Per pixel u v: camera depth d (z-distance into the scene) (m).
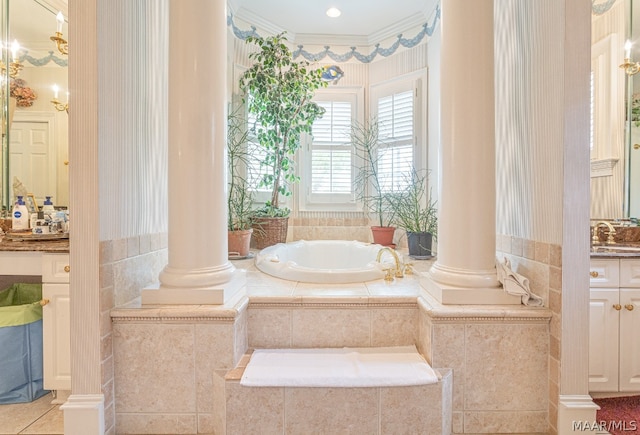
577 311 1.47
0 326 1.76
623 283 1.85
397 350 1.73
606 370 1.84
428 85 3.40
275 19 3.52
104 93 1.51
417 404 1.46
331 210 3.85
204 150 1.66
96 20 1.46
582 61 1.46
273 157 3.45
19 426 1.61
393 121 3.64
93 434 1.42
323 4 3.27
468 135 1.68
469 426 1.56
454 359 1.55
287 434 1.46
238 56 3.41
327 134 3.84
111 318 1.53
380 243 3.41
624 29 2.36
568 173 1.47
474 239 1.68
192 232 1.65
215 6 1.68
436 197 3.28
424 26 3.43
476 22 1.66
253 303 1.76
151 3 1.94
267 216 3.42
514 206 1.87
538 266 1.65
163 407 1.55
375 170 3.78
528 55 1.73
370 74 3.82
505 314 1.53
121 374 1.54
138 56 1.80
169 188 1.68
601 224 2.36
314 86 3.49
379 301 1.77
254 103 3.35
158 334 1.54
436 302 1.68
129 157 1.72
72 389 1.45
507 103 1.94
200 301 1.62
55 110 2.45
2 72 2.42
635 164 2.38
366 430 1.46
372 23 3.58
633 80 2.37
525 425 1.56
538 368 1.55
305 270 2.16
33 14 2.42
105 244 1.51
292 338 1.77
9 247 1.88
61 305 1.79
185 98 1.64
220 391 1.49
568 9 1.46
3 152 2.43
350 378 1.44
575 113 1.47
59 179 2.46
